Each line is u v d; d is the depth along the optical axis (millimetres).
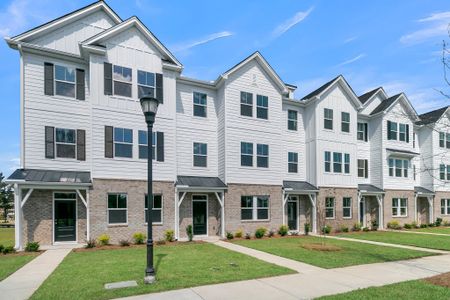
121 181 15656
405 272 9320
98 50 15453
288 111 22703
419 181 29375
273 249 13547
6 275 8859
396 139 25953
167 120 17109
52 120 15141
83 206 15352
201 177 18906
